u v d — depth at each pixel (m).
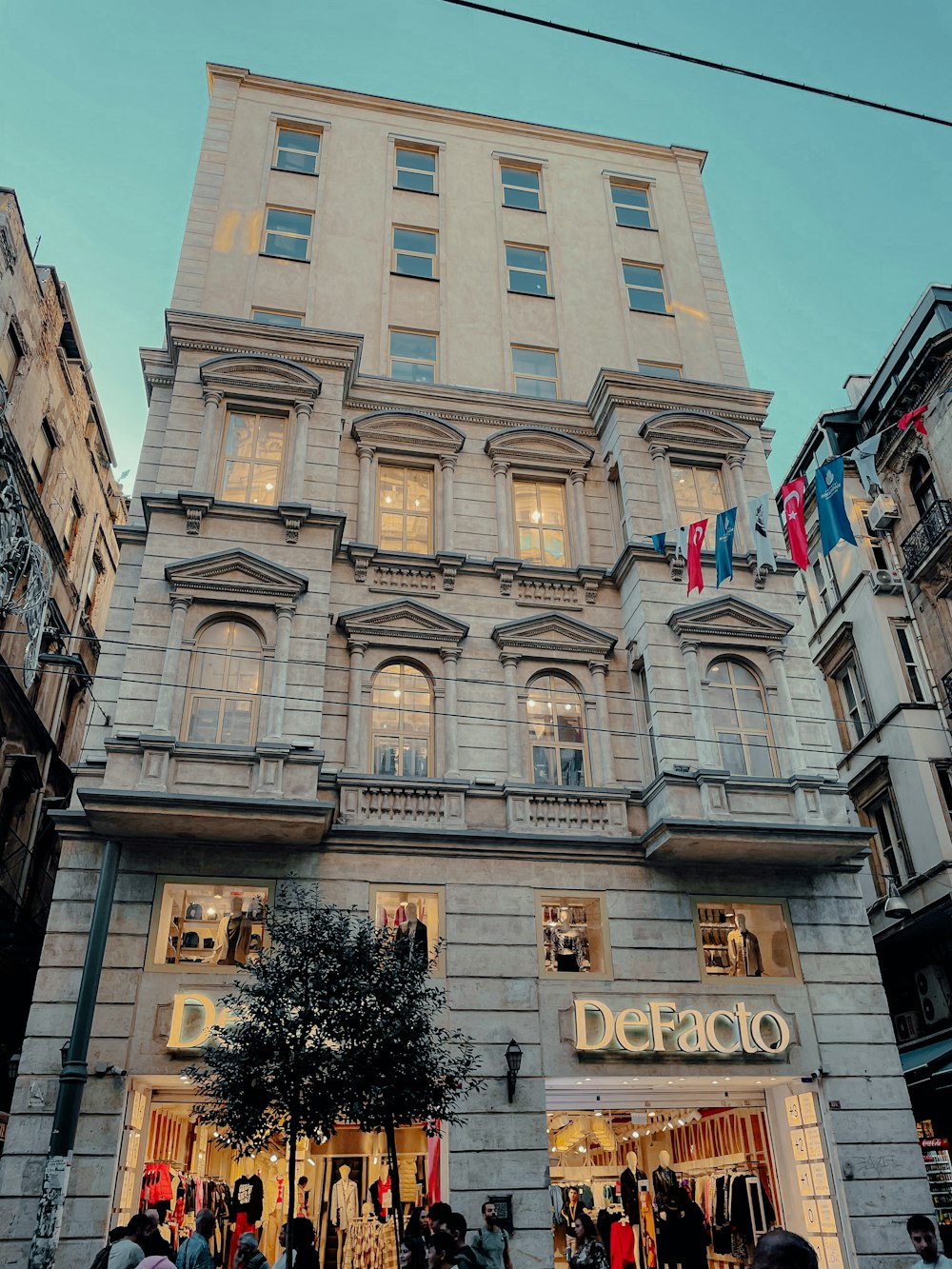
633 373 21.69
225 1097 11.65
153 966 14.80
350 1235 14.73
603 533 21.02
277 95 25.34
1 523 17.36
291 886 15.81
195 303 21.53
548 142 27.03
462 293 23.70
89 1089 13.77
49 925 14.84
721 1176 17.22
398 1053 11.95
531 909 16.55
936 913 21.38
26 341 23.69
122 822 15.09
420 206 24.77
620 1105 16.09
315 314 22.30
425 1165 15.08
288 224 23.55
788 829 16.80
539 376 23.27
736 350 24.62
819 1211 15.67
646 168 27.39
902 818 23.50
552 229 25.42
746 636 19.05
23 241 23.14
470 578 19.70
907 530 26.30
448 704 18.12
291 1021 11.80
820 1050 16.22
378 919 16.00
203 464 18.42
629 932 16.66
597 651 19.25
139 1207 14.23
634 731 18.80
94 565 30.72
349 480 20.27
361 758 17.41
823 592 29.05
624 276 25.19
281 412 19.52
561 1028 15.73
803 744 18.39
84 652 29.16
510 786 17.36
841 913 17.52
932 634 24.69
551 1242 14.25
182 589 16.98
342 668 18.08
